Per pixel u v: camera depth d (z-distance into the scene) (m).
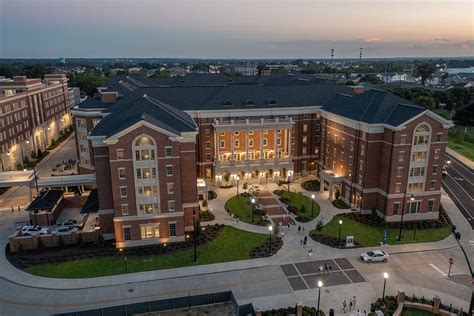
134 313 48.25
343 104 90.50
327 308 49.53
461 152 134.38
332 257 62.62
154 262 60.56
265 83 131.25
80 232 66.50
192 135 67.56
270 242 64.69
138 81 126.88
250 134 96.75
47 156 125.94
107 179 65.50
